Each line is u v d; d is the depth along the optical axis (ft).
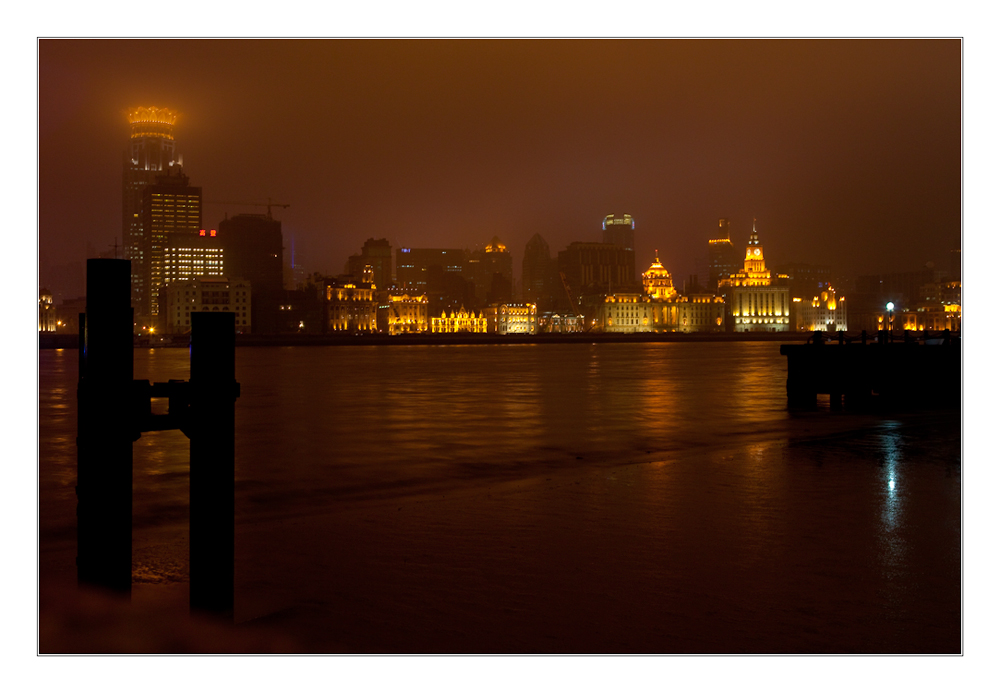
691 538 44.68
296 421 110.83
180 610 33.35
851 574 38.14
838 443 83.10
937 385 125.49
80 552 30.30
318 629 31.89
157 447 80.43
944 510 51.21
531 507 53.16
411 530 47.03
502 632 31.65
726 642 30.73
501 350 640.99
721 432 95.25
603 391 169.89
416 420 111.86
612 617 33.06
